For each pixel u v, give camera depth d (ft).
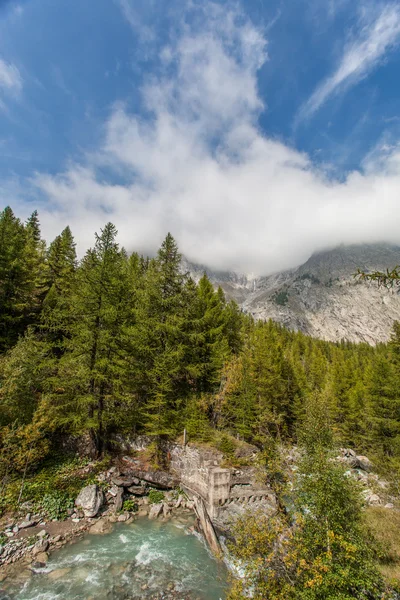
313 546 31.99
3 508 53.42
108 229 81.66
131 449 81.00
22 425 58.70
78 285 82.79
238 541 35.06
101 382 76.79
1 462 56.70
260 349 144.05
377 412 130.21
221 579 46.44
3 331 94.22
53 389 74.43
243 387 107.86
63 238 145.48
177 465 77.92
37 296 121.70
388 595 32.04
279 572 32.17
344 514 34.91
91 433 75.15
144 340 87.35
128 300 89.25
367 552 33.78
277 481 57.93
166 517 63.72
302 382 180.04
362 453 143.02
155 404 81.71
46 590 41.22
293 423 137.08
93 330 74.64
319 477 35.68
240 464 76.13
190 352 97.50
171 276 95.76
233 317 147.95
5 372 62.54
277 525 34.24
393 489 62.44
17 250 103.65
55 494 59.98
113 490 66.33
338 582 28.99
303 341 363.76
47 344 78.74
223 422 100.99
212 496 66.13
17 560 45.19
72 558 47.91
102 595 41.50
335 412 160.86
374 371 137.59
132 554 50.67
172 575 46.68
